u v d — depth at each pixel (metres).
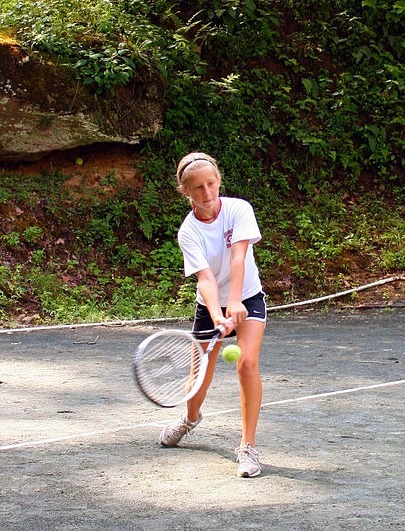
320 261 13.59
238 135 15.11
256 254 13.41
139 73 13.77
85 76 13.26
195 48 15.20
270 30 15.78
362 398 6.80
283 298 12.73
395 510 4.14
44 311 11.38
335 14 16.45
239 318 4.79
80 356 8.73
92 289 12.24
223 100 14.85
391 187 15.87
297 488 4.50
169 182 14.09
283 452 5.22
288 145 15.57
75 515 4.08
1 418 6.15
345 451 5.24
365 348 9.19
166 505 4.23
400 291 12.97
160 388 4.61
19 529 3.90
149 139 14.23
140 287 12.43
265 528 3.89
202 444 5.43
